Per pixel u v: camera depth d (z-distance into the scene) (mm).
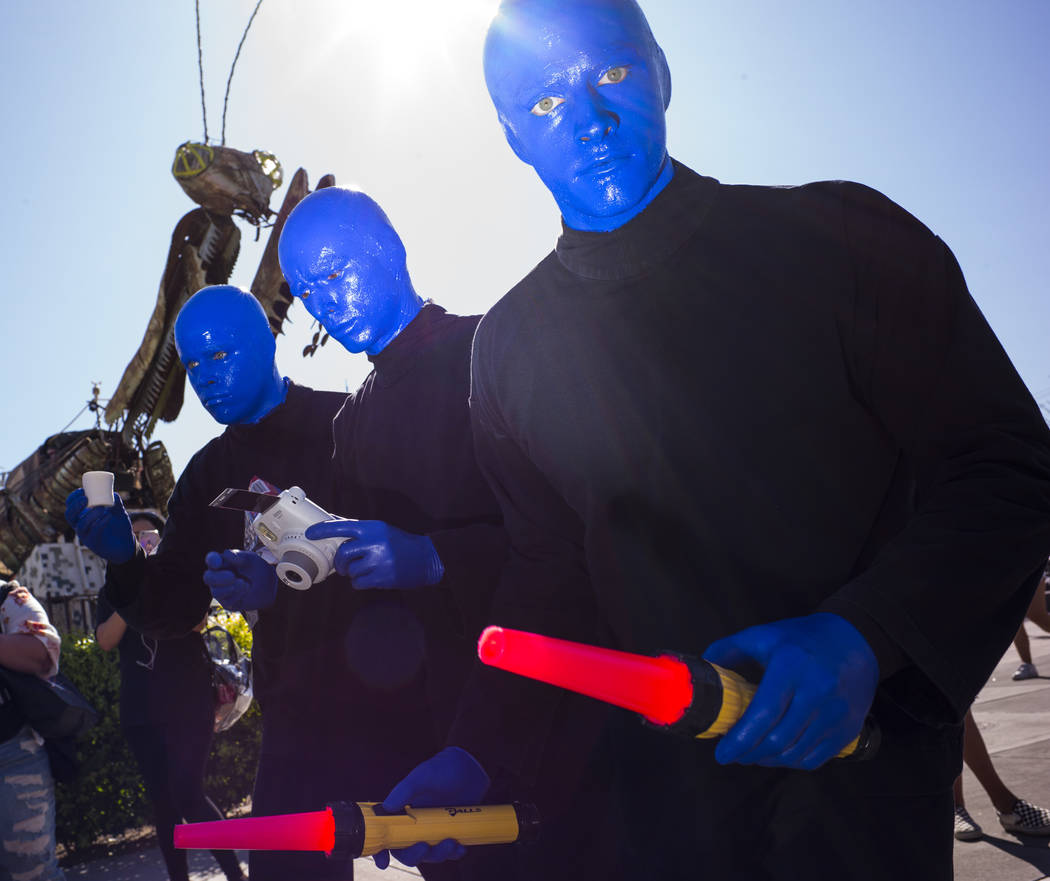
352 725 2672
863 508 1161
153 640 4027
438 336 2512
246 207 11422
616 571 1311
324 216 2412
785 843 1170
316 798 2668
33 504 12477
